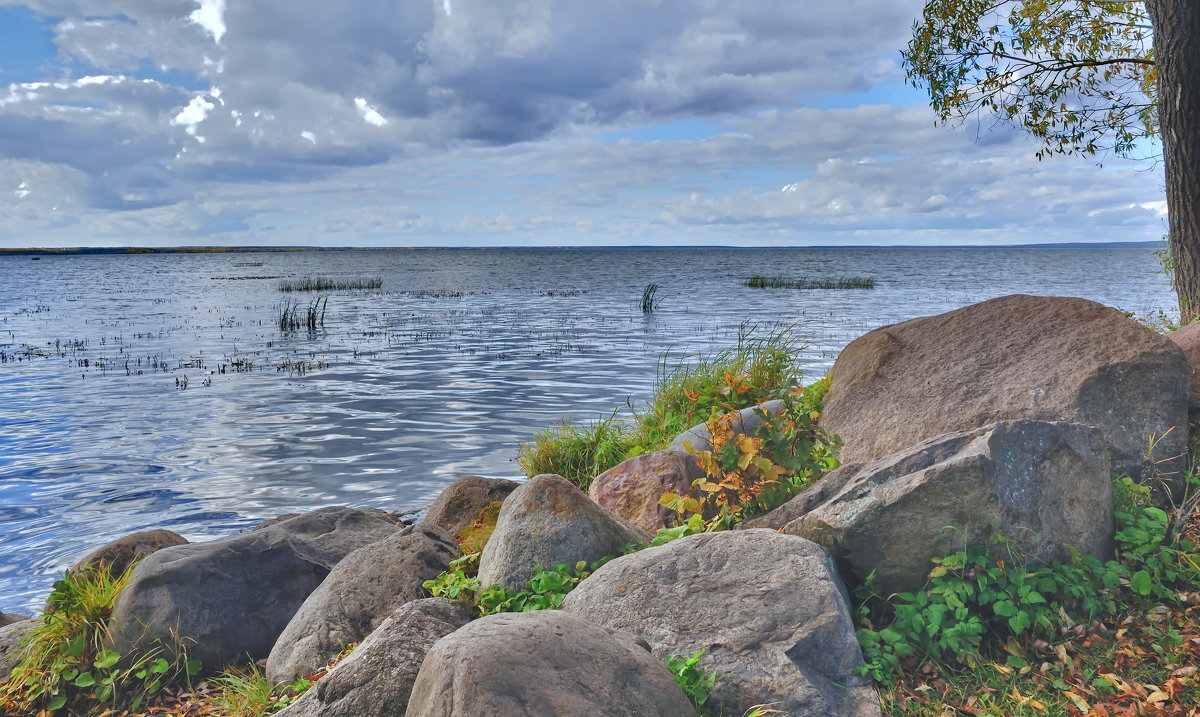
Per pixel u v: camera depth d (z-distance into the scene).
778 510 5.54
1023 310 7.49
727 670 4.04
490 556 5.40
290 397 18.19
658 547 4.90
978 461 4.68
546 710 3.17
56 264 169.62
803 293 54.47
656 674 3.67
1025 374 6.72
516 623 3.61
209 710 5.23
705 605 4.38
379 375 21.14
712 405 10.07
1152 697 3.95
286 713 4.06
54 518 10.26
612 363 22.97
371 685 3.97
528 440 14.11
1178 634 4.40
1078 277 82.62
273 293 59.84
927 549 4.71
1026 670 4.30
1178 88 9.44
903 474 4.95
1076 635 4.49
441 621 4.50
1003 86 12.48
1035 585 4.62
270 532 6.57
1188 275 9.54
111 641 5.67
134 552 6.88
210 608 5.86
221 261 195.25
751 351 11.45
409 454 13.27
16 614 7.47
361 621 5.47
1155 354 6.27
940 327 7.86
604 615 4.46
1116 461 5.85
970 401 6.75
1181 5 9.38
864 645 4.36
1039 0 12.25
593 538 5.37
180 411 16.69
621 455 10.65
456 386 19.44
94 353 25.80
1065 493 4.91
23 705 5.45
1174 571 4.86
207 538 9.53
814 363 20.38
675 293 54.97
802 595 4.34
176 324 35.78
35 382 20.22
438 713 3.19
